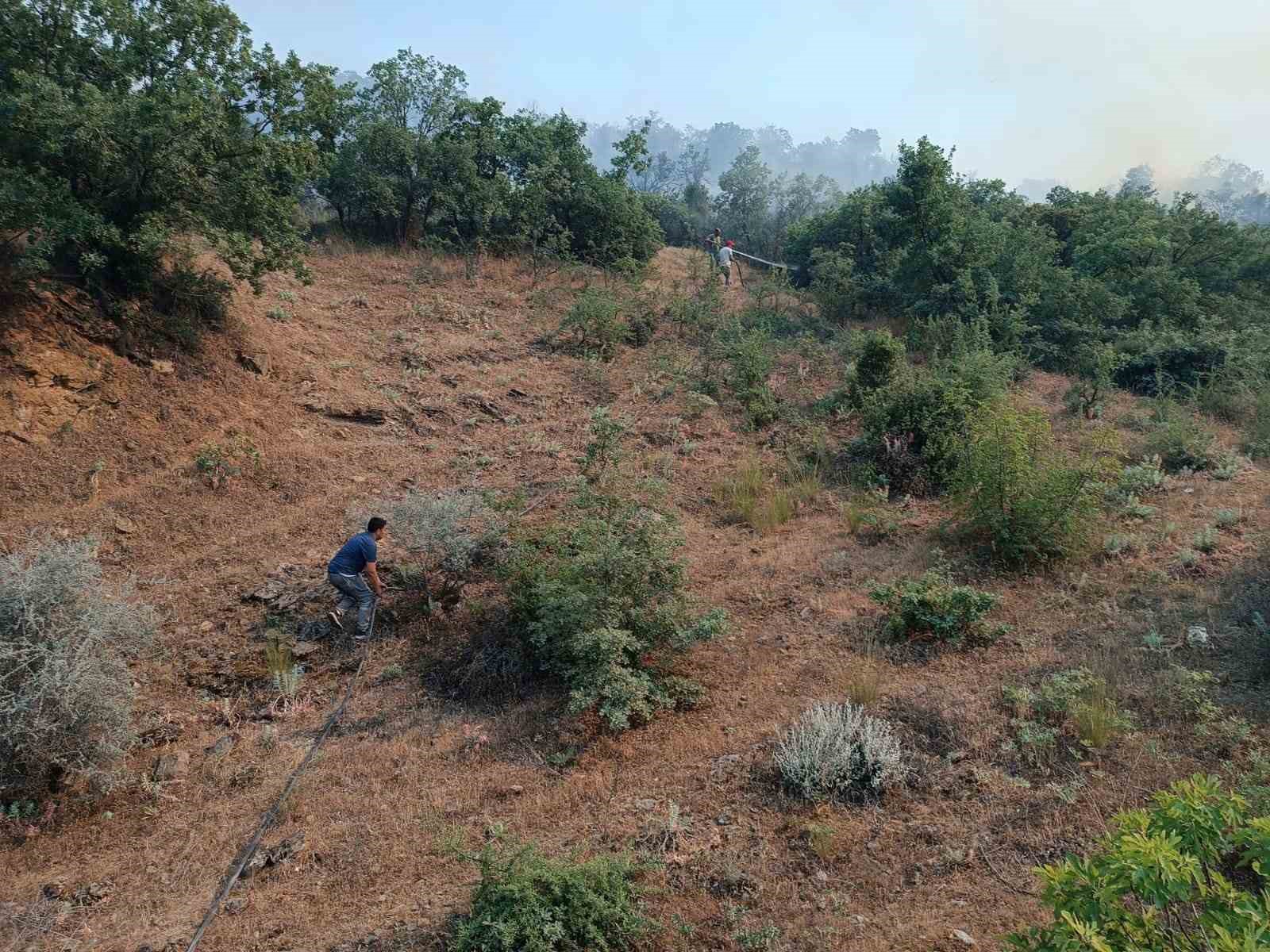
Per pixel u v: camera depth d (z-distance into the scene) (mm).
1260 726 5926
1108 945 3266
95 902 5527
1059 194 24562
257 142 11383
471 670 7914
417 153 19859
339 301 16031
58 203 9859
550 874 4922
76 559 6871
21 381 10102
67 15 10586
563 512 9859
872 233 20578
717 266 21578
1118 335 16031
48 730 6176
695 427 13094
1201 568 8211
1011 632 7629
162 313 11891
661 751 6668
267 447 11266
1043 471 9133
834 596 8664
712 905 5102
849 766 5961
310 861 5793
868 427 12188
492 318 16594
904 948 4668
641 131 22500
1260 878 4578
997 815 5547
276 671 7902
